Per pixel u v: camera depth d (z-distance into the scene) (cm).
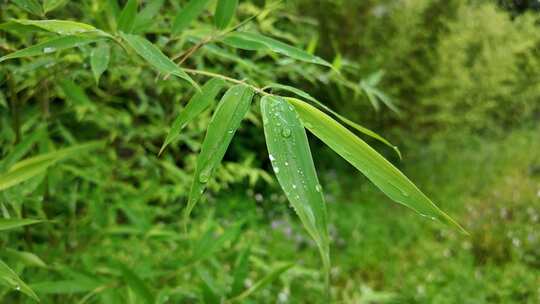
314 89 207
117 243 73
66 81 55
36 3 39
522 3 319
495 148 272
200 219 104
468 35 255
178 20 41
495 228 178
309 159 28
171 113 86
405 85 241
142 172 84
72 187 75
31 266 60
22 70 46
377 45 240
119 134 83
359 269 158
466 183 232
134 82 70
